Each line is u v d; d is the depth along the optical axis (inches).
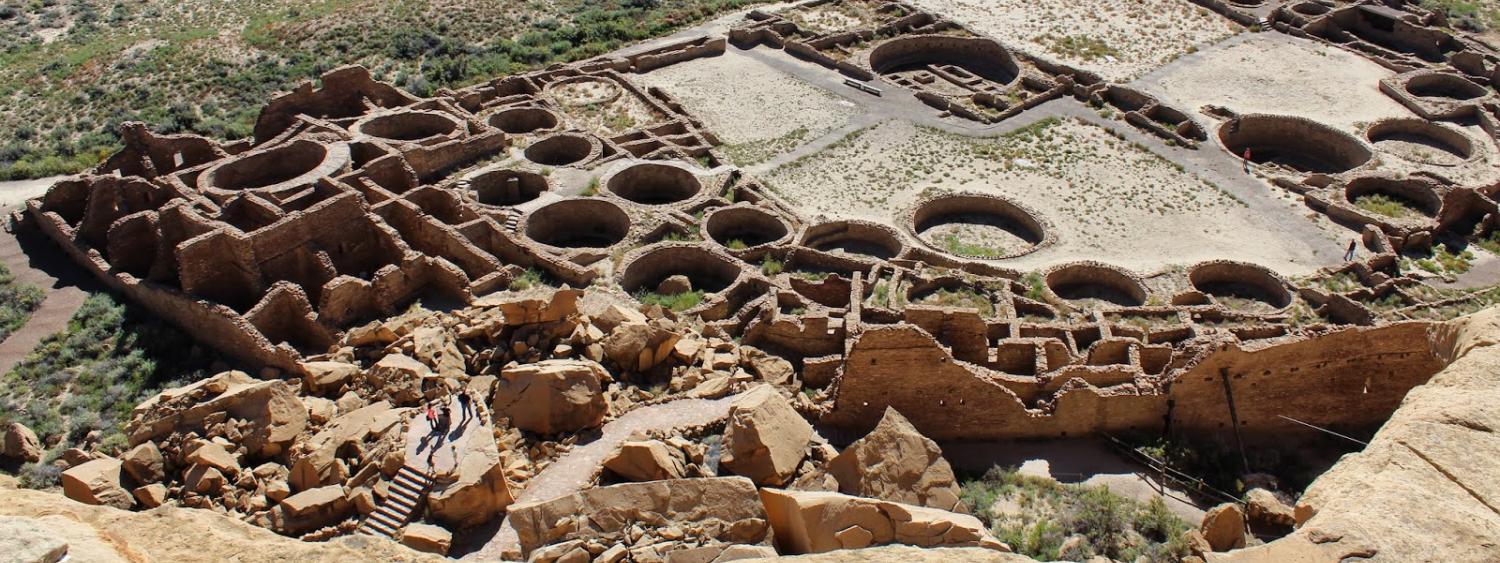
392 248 2064.5
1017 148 2792.8
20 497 791.1
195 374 1833.2
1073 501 1558.8
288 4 3801.7
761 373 1723.7
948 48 3405.5
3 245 2255.2
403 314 1929.1
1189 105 3019.2
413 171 2363.4
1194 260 2322.8
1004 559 786.8
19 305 2030.0
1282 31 3503.9
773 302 1927.9
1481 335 973.8
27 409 1739.7
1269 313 2121.1
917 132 2869.1
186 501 1374.3
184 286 1907.0
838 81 3171.8
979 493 1574.8
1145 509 1545.3
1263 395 1727.4
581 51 3373.5
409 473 1366.9
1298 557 756.6
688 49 3304.6
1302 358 1697.8
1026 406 1728.6
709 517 1131.9
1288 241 2407.7
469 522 1333.7
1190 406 1712.6
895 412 1441.9
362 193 2145.7
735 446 1421.0
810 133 2849.4
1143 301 2159.2
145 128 2399.1
